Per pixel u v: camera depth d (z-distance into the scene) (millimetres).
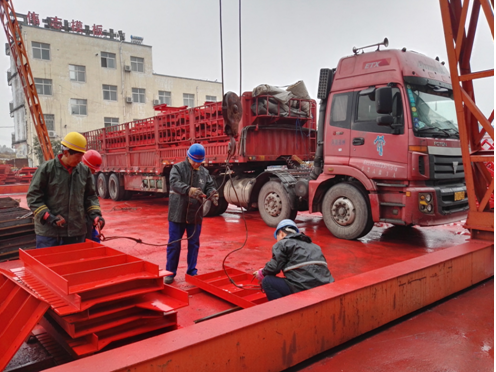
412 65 6031
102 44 33031
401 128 5828
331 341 2701
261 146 8469
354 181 6676
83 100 32469
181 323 3301
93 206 3896
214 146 8953
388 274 3217
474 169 5039
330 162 6816
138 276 2713
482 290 4094
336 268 5035
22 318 2355
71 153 3525
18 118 34781
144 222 9203
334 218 6859
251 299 3650
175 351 1899
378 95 5668
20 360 2715
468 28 4809
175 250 4461
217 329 2145
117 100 34156
